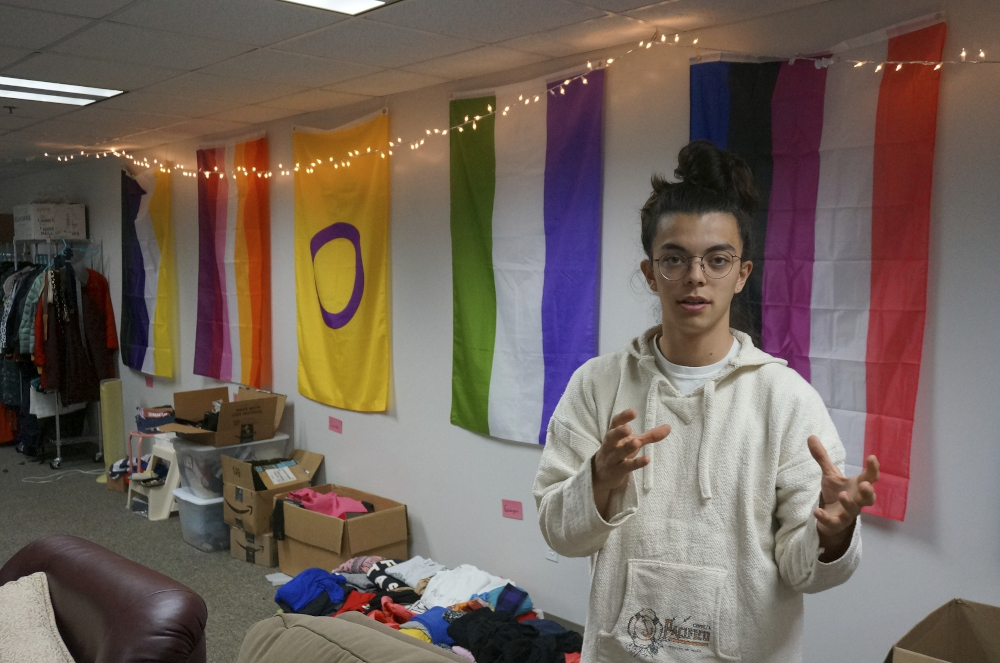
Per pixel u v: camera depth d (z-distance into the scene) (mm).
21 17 2830
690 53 2834
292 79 3738
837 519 919
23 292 6566
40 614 1983
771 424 1100
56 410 6414
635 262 3045
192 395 5078
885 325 2367
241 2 2629
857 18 2418
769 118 2586
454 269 3709
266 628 1605
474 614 3104
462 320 3688
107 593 1918
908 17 2309
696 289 1092
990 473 2221
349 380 4367
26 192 8070
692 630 1082
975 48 2184
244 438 4625
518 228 3402
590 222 3143
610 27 2811
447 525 3930
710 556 1088
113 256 6629
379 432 4289
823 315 2498
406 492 4148
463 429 3799
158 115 4711
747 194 1129
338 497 4109
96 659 1812
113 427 6211
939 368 2307
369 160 4137
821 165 2482
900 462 2354
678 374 1177
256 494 4203
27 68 3566
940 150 2271
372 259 4164
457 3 2576
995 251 2182
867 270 2396
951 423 2291
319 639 1478
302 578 3504
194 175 5602
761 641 1070
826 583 991
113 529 4898
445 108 3779
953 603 1851
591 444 1200
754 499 1089
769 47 2635
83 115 4711
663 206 1121
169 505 5105
